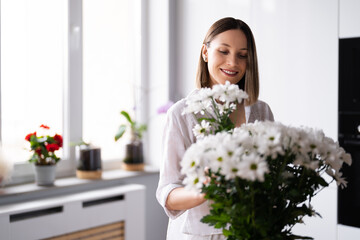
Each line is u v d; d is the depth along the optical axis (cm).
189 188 87
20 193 221
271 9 251
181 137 127
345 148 228
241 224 88
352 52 223
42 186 235
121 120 298
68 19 261
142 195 257
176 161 126
